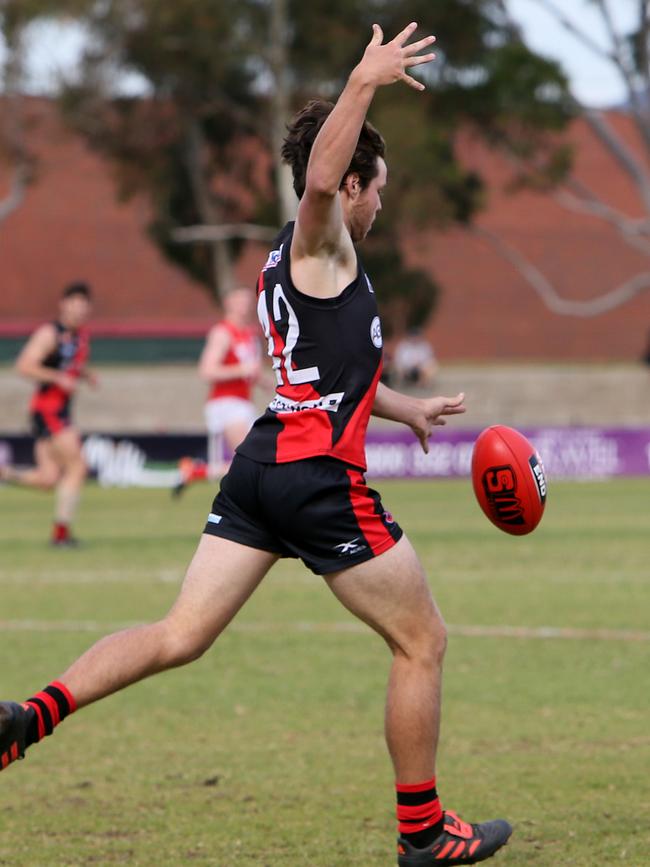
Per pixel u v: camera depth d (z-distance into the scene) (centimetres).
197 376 10219
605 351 18038
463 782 2000
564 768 2069
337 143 1451
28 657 2931
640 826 1781
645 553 4812
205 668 2870
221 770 2098
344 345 1532
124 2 11556
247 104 12612
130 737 2309
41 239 17438
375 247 12700
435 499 7256
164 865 1653
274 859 1675
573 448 8838
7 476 5106
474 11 11725
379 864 1653
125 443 8744
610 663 2858
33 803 1930
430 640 1588
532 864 1634
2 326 11388
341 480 1531
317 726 2375
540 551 4891
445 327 17762
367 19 11944
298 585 4134
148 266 17600
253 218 13075
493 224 17862
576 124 17988
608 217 12706
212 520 1597
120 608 3603
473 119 12188
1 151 12962
